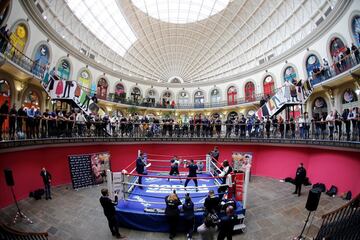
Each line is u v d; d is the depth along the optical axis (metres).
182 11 26.41
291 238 5.78
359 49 10.07
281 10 19.69
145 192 8.62
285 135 12.35
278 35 21.41
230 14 24.61
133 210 6.70
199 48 32.69
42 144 9.34
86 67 21.84
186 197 6.15
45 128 10.12
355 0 11.27
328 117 10.43
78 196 9.27
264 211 7.66
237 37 26.69
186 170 14.24
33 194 8.73
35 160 9.45
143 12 25.47
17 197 8.16
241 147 14.03
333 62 13.28
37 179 9.43
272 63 20.92
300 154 11.59
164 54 34.22
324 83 13.10
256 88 23.48
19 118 8.72
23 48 13.00
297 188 9.23
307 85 11.65
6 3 3.78
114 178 7.21
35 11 13.31
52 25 17.31
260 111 14.37
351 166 8.52
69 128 11.62
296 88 11.66
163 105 29.41
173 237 5.99
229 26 26.30
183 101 31.62
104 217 7.23
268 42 22.97
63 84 11.17
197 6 25.19
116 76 26.91
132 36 28.09
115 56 28.38
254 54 25.38
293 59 18.16
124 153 13.84
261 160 13.35
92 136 12.80
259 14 22.05
